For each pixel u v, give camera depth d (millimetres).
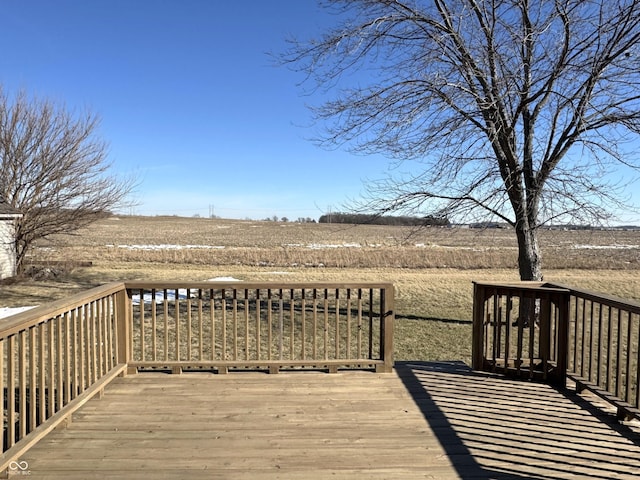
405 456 2959
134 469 2748
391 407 3836
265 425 3420
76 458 2877
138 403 3852
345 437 3230
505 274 18344
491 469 2805
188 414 3619
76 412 3648
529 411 3801
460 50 8312
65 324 3416
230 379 4496
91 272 17234
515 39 7777
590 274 18359
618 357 3686
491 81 8164
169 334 8180
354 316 10242
